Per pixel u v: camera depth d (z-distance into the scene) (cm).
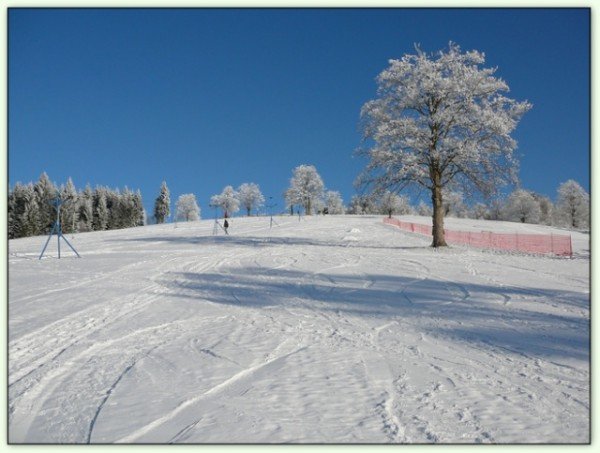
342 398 638
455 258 2377
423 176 2983
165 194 11731
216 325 1076
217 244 3262
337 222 5703
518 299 1349
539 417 580
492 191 2933
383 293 1470
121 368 771
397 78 3062
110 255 2631
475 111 2880
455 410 598
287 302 1349
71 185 9831
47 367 771
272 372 748
